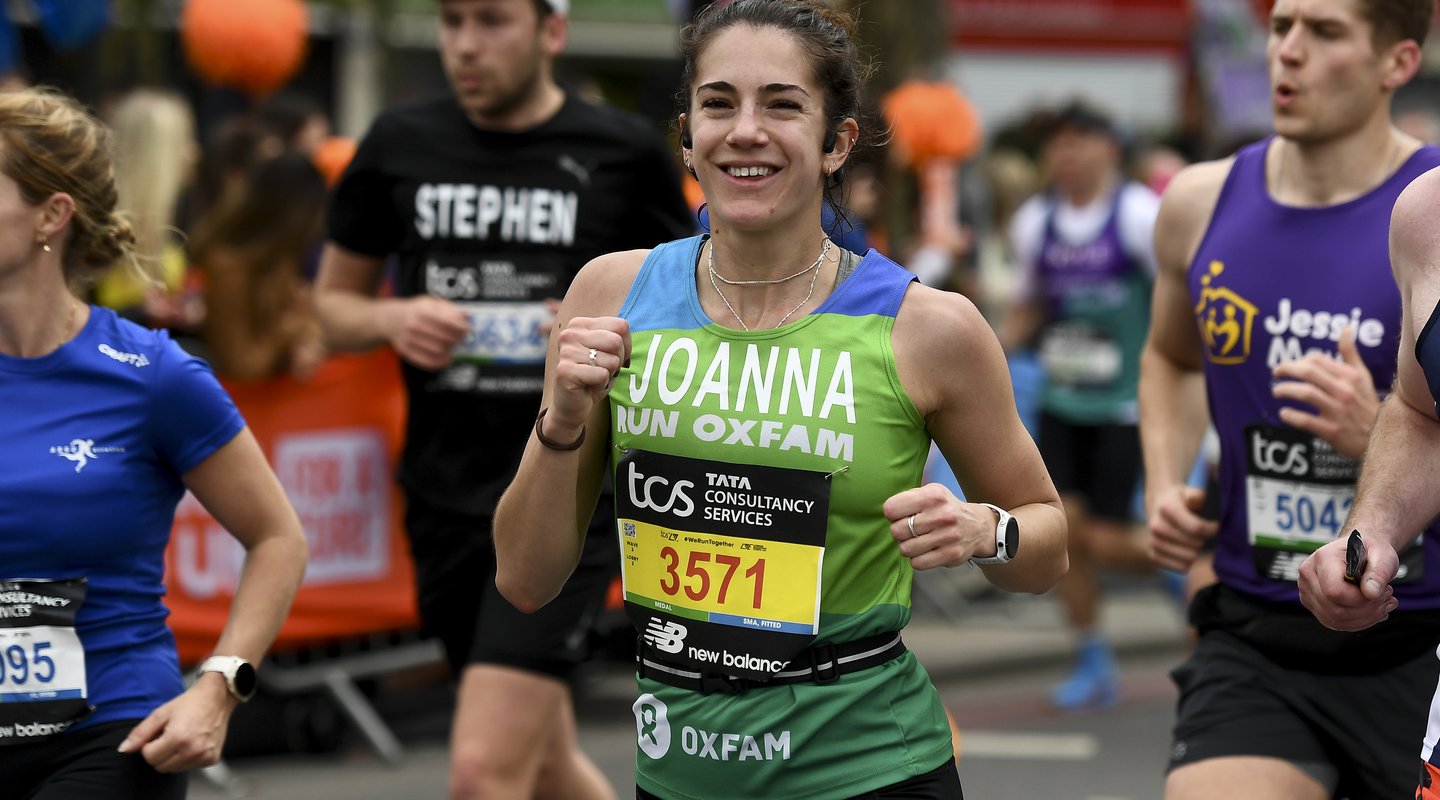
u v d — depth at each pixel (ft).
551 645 34.53
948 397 22.58
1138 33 140.36
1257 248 30.07
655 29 131.34
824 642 22.50
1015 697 63.41
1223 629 30.35
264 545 26.99
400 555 54.19
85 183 25.58
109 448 25.41
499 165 37.52
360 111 117.29
